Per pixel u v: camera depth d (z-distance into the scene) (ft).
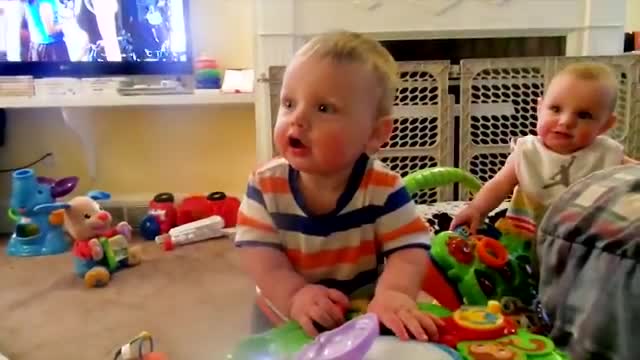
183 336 5.17
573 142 3.68
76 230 6.99
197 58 8.28
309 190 2.65
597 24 7.39
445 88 6.65
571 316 2.42
